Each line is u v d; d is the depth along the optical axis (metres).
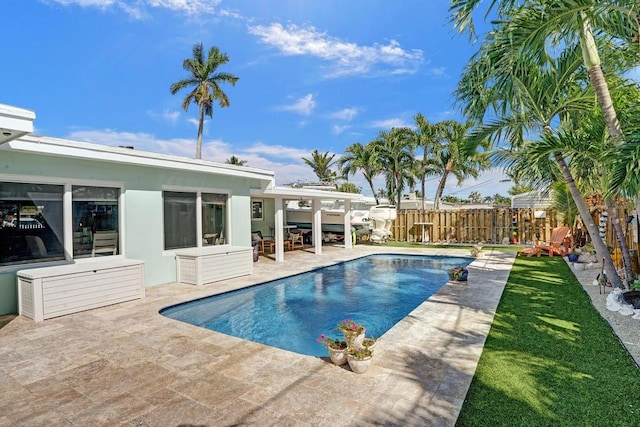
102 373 4.16
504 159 8.54
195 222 10.11
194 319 6.98
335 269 12.49
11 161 6.55
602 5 4.96
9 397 3.66
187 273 9.17
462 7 5.27
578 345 4.75
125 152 7.93
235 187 11.25
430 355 4.52
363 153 24.36
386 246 18.48
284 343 5.93
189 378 4.02
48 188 7.12
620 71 6.67
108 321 6.09
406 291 9.52
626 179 4.69
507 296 7.44
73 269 6.61
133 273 7.50
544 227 17.95
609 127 5.82
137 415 3.30
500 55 6.00
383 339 5.10
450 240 20.14
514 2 4.86
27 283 6.25
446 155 22.73
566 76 7.01
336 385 3.80
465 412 3.24
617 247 9.27
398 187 23.59
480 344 4.85
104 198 8.04
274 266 12.09
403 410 3.30
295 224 21.22
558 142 6.91
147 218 8.83
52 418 3.28
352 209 22.73
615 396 3.47
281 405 3.43
